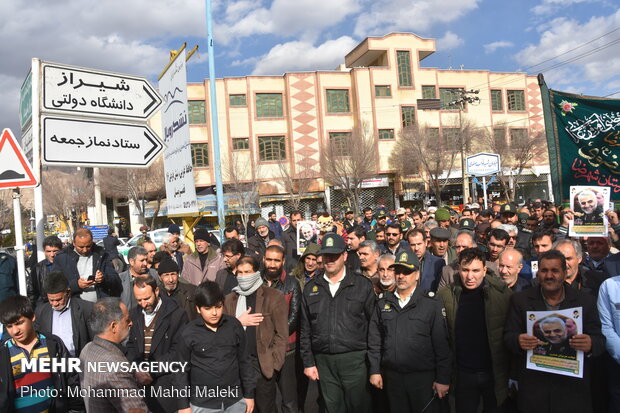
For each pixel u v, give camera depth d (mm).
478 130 35469
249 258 4488
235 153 33781
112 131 4539
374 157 33781
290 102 34562
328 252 4250
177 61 6980
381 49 36219
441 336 3902
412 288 4074
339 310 4273
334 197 34969
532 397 3533
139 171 30500
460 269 3939
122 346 4238
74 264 5125
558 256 3494
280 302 4410
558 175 5762
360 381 4258
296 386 4609
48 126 4184
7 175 4070
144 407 3285
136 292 4152
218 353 3631
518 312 3672
